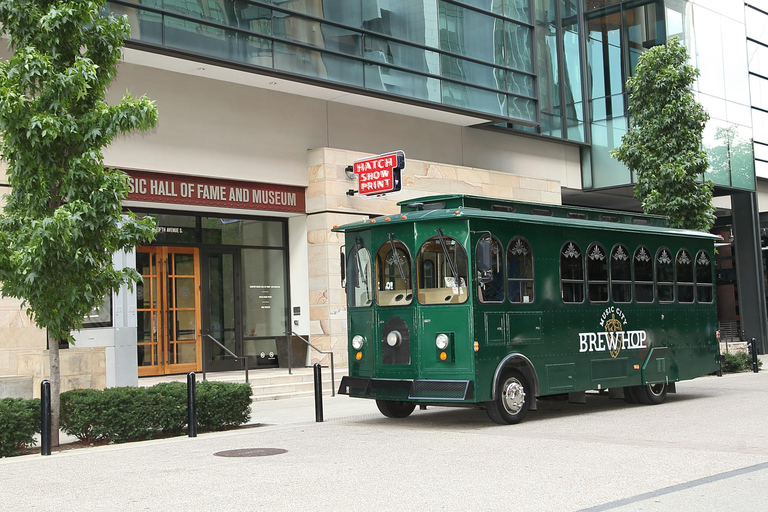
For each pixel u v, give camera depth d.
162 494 7.89
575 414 14.30
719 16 32.09
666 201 22.77
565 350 13.80
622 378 14.90
